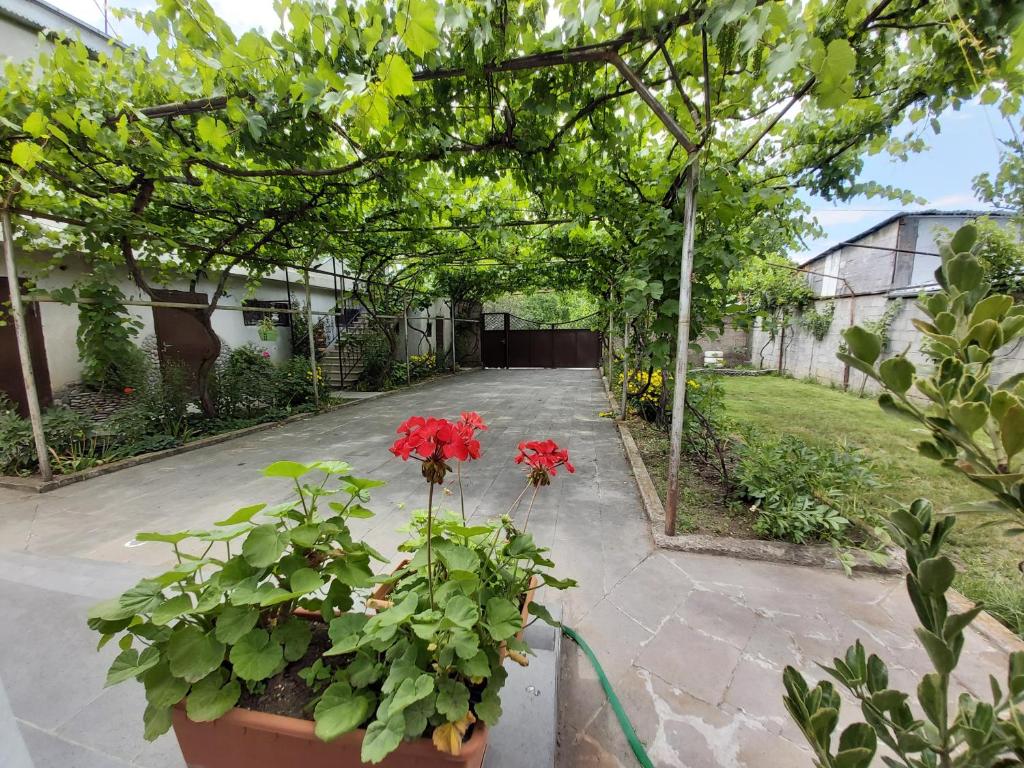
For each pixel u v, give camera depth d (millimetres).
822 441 4371
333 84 1953
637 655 1618
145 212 4414
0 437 3633
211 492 3297
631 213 3424
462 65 2125
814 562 2244
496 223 4578
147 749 1231
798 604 1920
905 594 1994
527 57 2053
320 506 3043
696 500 3025
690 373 3725
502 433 5125
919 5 1563
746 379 10953
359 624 1023
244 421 5500
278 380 6312
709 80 1994
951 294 578
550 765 1109
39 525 2727
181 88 2467
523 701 1284
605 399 7605
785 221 3412
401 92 1809
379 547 2404
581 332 13797
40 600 1902
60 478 3480
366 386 8781
